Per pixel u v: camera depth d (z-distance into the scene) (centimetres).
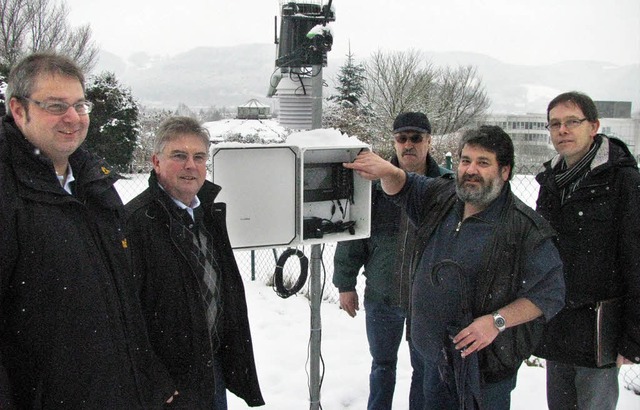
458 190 212
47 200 150
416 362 266
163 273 202
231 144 234
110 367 161
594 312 235
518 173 866
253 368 238
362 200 267
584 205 234
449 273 213
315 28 255
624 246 225
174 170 204
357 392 357
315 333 272
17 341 149
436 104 2956
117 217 177
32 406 152
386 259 290
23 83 149
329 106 2572
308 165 257
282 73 287
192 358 208
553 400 262
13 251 143
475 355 202
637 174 226
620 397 338
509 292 204
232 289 230
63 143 153
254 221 242
